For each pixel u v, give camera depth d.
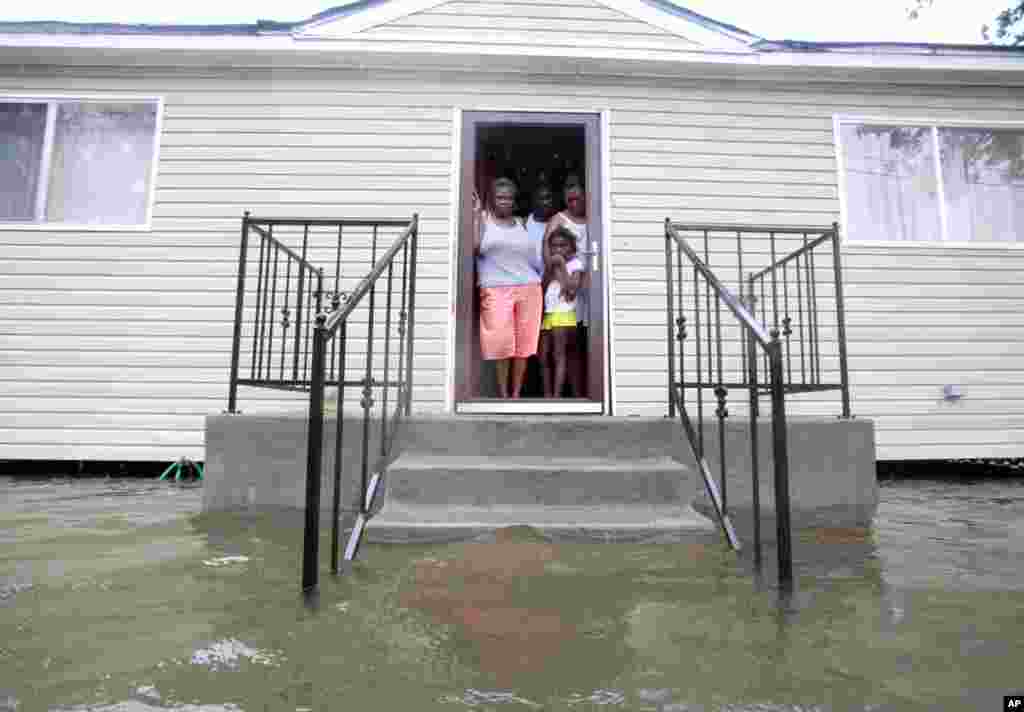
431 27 4.34
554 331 4.41
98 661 1.09
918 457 4.17
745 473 2.66
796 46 4.34
